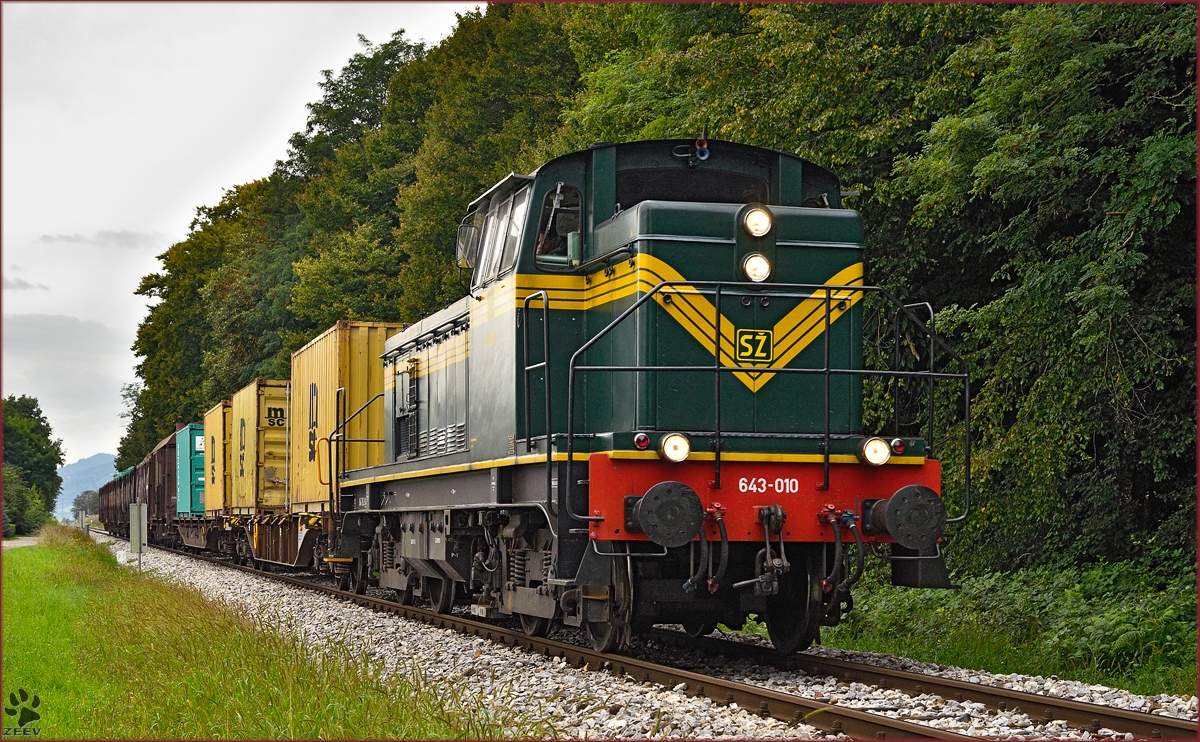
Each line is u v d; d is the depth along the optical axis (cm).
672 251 864
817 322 888
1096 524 1334
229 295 4978
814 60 1405
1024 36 1206
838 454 829
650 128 1853
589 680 794
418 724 622
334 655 831
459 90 3800
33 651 1119
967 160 1275
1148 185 1114
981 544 1449
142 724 699
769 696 675
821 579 845
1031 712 667
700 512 779
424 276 3622
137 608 1302
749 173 966
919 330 1531
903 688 762
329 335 1862
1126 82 1284
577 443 848
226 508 2866
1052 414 1190
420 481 1310
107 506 6556
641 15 1953
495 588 1088
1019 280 1415
